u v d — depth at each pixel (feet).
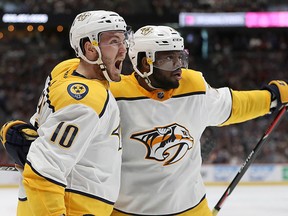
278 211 20.90
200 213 8.94
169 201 8.62
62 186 6.82
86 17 7.55
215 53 54.08
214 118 8.96
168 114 8.44
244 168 9.92
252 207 21.85
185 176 8.70
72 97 6.97
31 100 46.60
